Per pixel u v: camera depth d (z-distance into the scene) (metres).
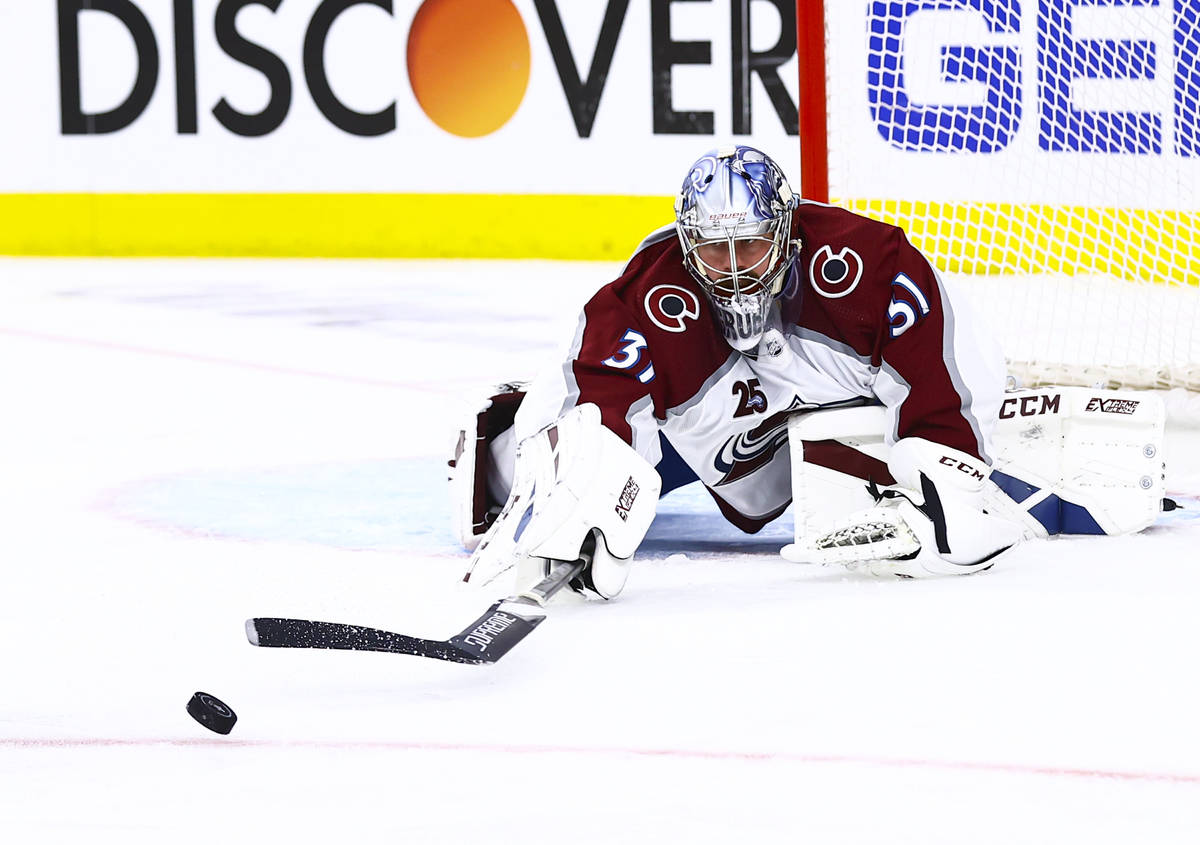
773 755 6.31
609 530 8.90
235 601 9.21
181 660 7.93
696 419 10.13
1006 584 9.49
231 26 40.25
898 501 9.77
